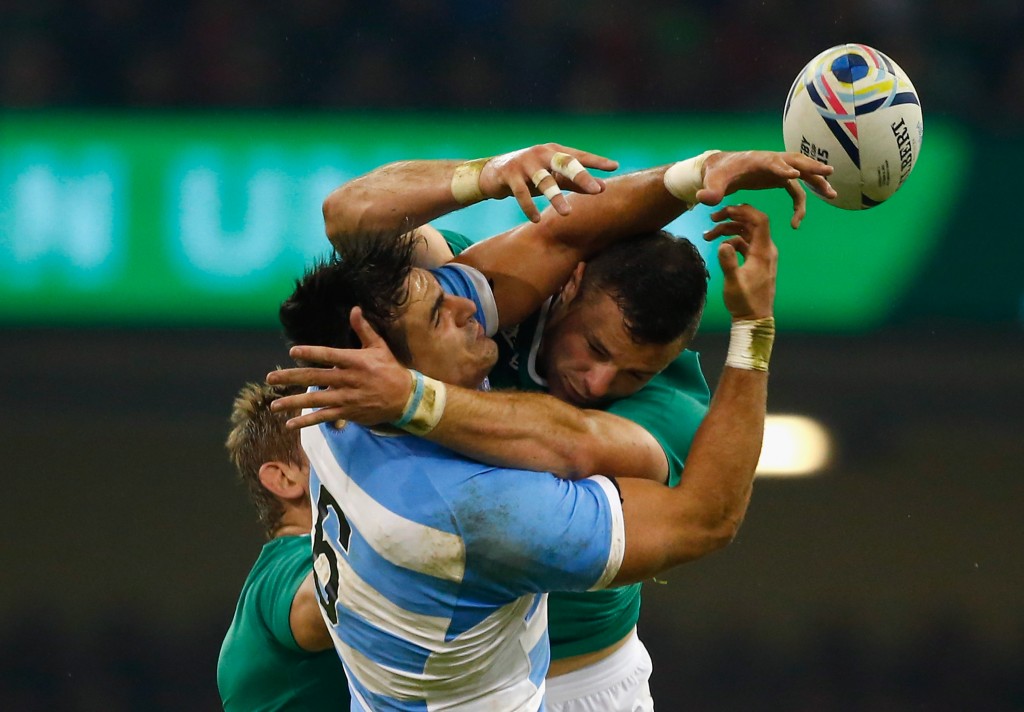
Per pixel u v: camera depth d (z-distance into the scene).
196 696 26.81
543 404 9.15
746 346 9.42
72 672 26.92
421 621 9.02
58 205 33.53
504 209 31.31
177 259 33.22
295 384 8.31
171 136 34.09
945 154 33.59
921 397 31.38
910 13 35.25
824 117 10.10
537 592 9.06
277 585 10.88
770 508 28.97
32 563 28.11
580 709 12.35
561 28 35.88
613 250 10.25
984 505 28.69
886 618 26.83
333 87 35.25
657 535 9.11
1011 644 26.47
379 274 8.91
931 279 32.94
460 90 35.41
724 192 9.35
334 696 11.34
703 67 35.50
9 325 32.97
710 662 26.59
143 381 32.25
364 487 8.95
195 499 29.69
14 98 34.28
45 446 30.97
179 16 35.09
